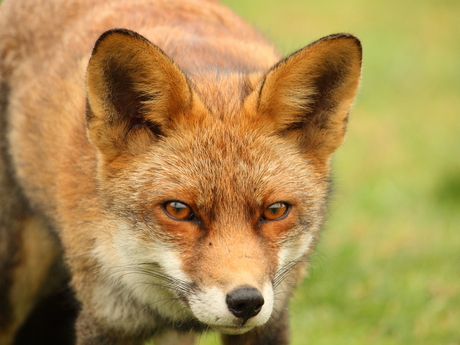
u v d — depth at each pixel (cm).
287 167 890
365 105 2664
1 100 1190
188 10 1158
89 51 1048
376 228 1673
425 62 3055
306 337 1323
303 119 921
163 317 981
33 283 1200
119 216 888
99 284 965
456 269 1501
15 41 1203
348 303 1400
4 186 1163
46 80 1095
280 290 964
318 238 1002
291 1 3678
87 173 949
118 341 1005
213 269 811
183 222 850
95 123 868
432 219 1769
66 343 1175
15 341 1227
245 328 810
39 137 1066
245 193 855
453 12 3753
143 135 891
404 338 1312
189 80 888
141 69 855
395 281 1441
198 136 877
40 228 1161
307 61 873
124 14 1116
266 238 861
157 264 880
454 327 1321
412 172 2097
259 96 885
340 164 2120
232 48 1052
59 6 1191
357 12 3641
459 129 2448
